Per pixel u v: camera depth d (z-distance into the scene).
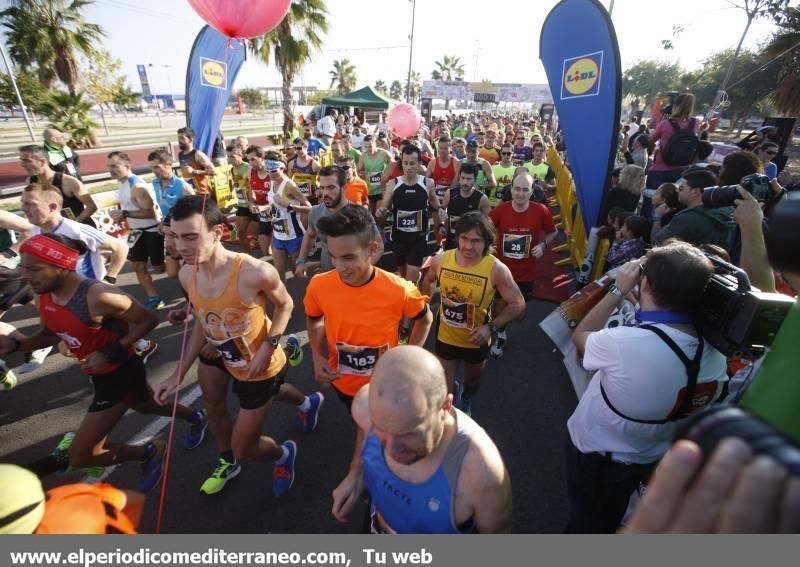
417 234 4.57
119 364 2.21
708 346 1.41
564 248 7.65
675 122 5.81
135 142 24.27
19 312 4.84
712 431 0.55
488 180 6.17
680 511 0.54
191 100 6.36
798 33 14.98
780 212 0.61
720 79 28.08
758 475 0.48
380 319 2.02
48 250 1.92
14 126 32.53
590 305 2.08
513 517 2.45
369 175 7.51
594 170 4.70
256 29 3.42
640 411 1.42
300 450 2.91
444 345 2.83
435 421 1.03
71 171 6.19
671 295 1.35
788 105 16.02
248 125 40.81
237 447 2.23
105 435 2.23
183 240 1.88
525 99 33.78
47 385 3.54
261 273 2.04
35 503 0.82
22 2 17.03
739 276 1.26
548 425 3.23
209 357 2.33
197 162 6.22
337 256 1.85
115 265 3.57
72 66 18.17
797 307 0.61
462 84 34.06
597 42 4.28
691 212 2.70
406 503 1.18
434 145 14.03
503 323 2.60
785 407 0.60
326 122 12.66
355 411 1.43
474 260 2.55
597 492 1.73
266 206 5.73
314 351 2.27
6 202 9.95
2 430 3.04
